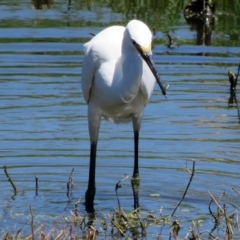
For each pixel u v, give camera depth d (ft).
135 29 33.19
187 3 69.46
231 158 39.88
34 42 57.21
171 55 55.42
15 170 38.29
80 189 36.91
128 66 33.96
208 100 48.37
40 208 34.24
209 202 35.04
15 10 66.39
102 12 66.13
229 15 66.54
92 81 36.47
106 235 31.40
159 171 38.60
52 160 39.60
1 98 47.85
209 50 56.65
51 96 48.37
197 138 42.50
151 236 31.35
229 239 30.55
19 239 30.25
